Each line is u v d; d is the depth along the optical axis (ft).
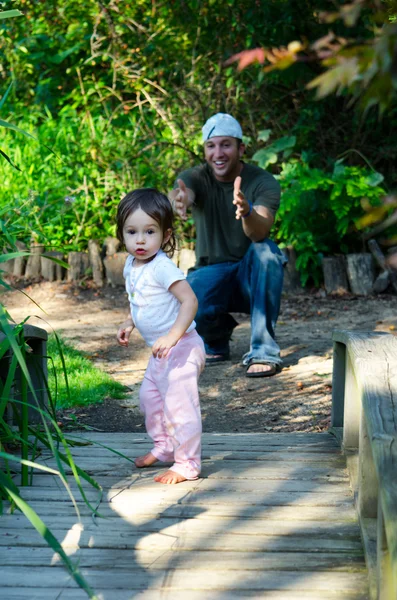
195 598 7.68
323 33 30.60
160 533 9.15
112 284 30.50
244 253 20.35
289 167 30.66
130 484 10.83
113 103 38.50
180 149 32.42
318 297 28.71
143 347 23.06
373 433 7.68
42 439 11.98
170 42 34.17
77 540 8.96
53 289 30.14
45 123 36.06
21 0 37.78
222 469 11.44
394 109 30.42
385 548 7.14
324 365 20.36
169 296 11.01
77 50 38.83
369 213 5.14
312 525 9.33
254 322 19.66
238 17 31.65
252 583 7.97
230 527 9.30
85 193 31.78
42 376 12.86
